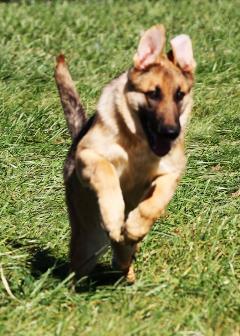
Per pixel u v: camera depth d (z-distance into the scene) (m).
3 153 10.14
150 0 20.58
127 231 6.76
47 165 9.84
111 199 6.68
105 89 7.04
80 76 13.51
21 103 11.95
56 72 7.75
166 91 6.87
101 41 15.45
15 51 14.67
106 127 6.88
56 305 6.68
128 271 7.26
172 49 7.14
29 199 8.93
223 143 10.96
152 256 7.69
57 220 8.42
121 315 6.47
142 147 6.88
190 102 7.11
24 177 9.50
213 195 9.24
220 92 12.84
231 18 17.66
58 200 8.96
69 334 6.22
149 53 6.97
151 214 6.75
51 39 15.46
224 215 8.66
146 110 6.86
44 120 11.18
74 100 7.70
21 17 17.44
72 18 17.61
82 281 7.23
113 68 13.74
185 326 6.46
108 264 7.72
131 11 18.88
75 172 7.14
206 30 16.59
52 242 8.00
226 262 7.48
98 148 6.88
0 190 9.14
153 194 6.82
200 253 7.71
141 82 6.87
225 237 8.08
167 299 6.79
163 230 8.20
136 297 6.80
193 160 10.17
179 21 17.59
